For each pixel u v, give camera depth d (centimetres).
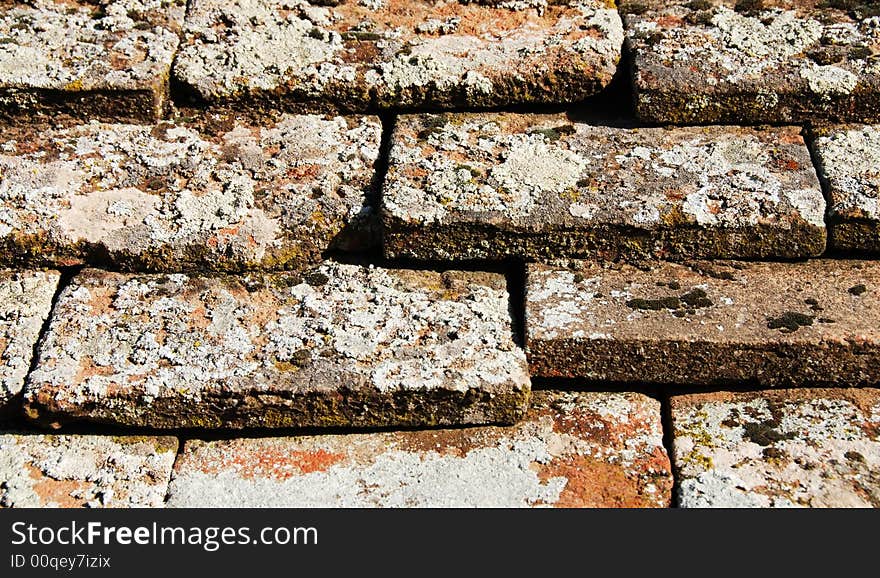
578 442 225
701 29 285
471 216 243
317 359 225
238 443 227
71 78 269
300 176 258
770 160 257
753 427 225
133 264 245
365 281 244
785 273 243
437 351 227
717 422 228
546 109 279
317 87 273
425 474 219
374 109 277
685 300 236
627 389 236
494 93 275
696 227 243
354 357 225
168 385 221
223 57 278
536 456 222
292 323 233
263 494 217
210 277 245
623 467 220
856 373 229
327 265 249
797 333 226
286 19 290
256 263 245
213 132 271
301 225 248
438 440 226
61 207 249
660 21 290
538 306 235
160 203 251
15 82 267
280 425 225
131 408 221
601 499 214
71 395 220
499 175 253
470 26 290
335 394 221
